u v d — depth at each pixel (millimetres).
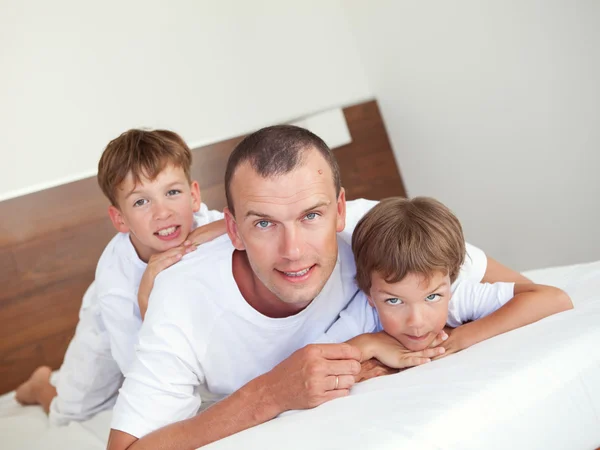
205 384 1274
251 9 2637
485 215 2611
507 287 1210
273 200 1018
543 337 977
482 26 2393
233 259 1174
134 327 1546
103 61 2365
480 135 2527
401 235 1105
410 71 2713
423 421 810
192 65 2518
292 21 2725
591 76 2111
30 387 1963
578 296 1205
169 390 1101
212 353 1166
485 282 1345
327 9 2811
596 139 2154
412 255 1092
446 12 2496
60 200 2285
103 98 2363
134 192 1535
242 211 1052
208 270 1164
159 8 2463
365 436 802
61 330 2277
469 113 2543
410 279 1106
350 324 1242
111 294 1549
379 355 1167
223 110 2572
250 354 1202
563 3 2127
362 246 1160
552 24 2178
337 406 942
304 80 2746
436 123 2682
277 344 1206
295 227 1035
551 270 1438
